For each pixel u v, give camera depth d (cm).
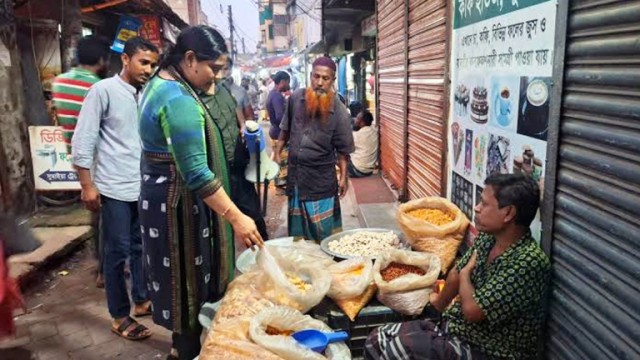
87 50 384
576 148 190
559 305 205
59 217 556
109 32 910
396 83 610
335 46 1422
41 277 441
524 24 228
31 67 608
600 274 176
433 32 404
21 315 376
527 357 215
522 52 231
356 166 756
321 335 233
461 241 305
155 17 987
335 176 402
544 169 214
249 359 206
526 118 229
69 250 482
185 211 242
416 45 476
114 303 340
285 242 340
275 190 795
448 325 228
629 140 158
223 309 244
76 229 523
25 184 553
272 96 723
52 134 528
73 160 324
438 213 330
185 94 228
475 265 225
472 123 302
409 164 532
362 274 271
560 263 203
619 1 161
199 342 269
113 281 337
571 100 191
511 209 202
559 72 196
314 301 254
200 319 253
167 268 248
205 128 238
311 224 399
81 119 323
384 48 710
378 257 291
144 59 335
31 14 604
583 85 184
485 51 278
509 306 200
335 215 408
